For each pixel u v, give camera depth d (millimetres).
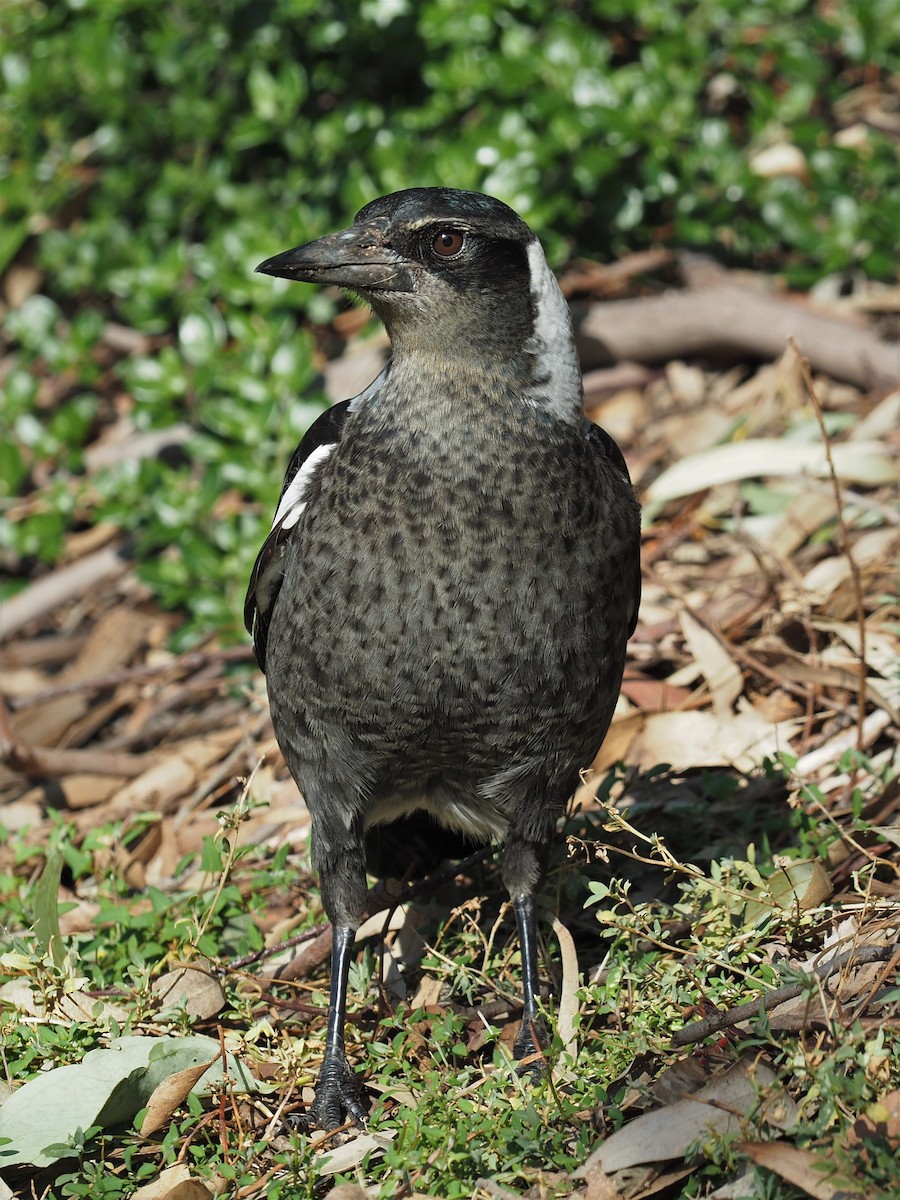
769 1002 5621
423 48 12008
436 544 6098
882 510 9000
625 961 6074
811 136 11945
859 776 7645
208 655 10055
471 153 11383
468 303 6277
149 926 7051
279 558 6859
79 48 12617
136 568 10953
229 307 11859
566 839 7008
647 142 11703
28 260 13172
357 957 7098
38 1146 5684
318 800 6590
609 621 6391
